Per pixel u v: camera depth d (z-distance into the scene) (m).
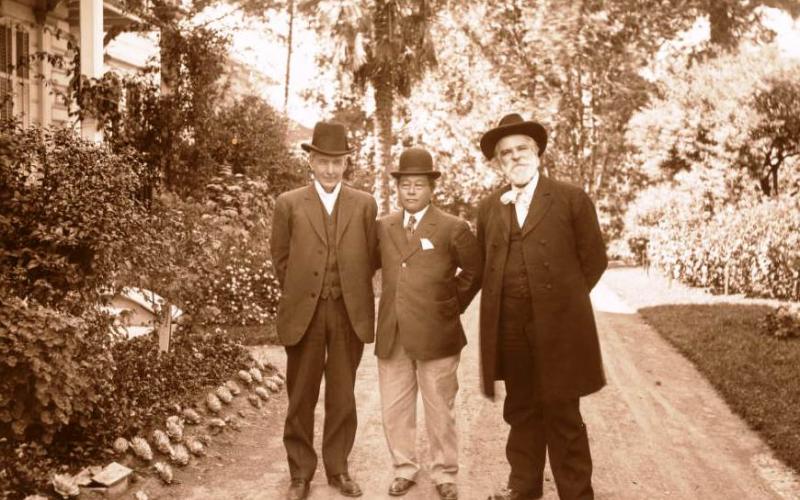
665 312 11.80
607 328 10.71
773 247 14.16
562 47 19.19
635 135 21.58
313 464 4.62
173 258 6.50
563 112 20.00
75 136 5.54
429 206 4.69
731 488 4.78
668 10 20.33
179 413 5.72
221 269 8.79
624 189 23.69
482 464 5.20
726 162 19.69
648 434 5.89
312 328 4.61
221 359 7.17
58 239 4.87
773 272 14.23
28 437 4.55
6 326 4.25
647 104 21.41
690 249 15.80
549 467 5.11
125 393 5.55
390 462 5.25
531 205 4.29
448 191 22.78
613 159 22.55
